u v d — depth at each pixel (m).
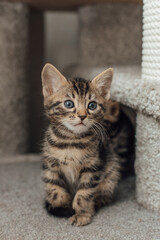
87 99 0.52
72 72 0.86
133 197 0.58
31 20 1.01
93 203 0.53
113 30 0.85
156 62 0.52
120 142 0.65
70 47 1.18
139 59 0.85
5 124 0.80
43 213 0.53
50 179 0.53
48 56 1.18
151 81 0.52
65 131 0.52
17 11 0.78
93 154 0.52
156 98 0.49
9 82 0.79
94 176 0.52
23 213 0.53
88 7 0.84
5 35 0.78
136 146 0.55
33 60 1.04
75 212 0.52
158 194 0.52
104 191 0.55
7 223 0.50
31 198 0.57
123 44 0.85
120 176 0.62
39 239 0.46
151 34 0.52
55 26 1.16
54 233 0.48
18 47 0.80
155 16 0.51
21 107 0.81
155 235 0.47
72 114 0.51
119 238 0.46
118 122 0.64
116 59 0.86
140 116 0.54
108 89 0.55
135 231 0.48
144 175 0.54
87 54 0.86
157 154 0.51
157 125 0.51
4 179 0.65
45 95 0.54
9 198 0.57
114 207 0.55
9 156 0.80
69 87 0.52
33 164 0.73
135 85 0.54
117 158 0.58
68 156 0.52
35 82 1.05
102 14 0.84
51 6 0.87
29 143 0.92
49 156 0.52
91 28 0.85
